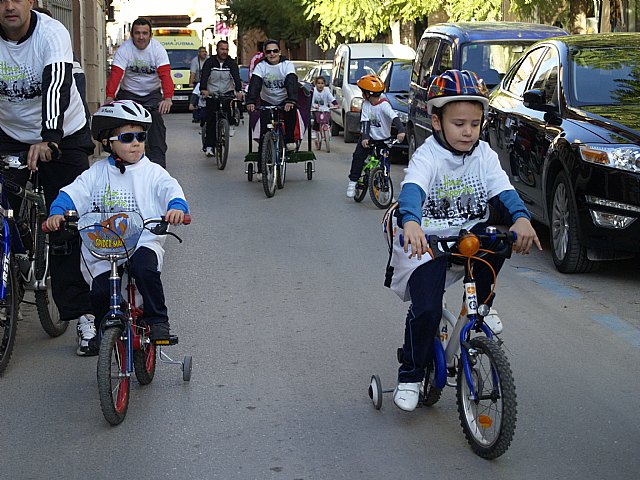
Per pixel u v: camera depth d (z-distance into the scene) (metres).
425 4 28.92
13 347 6.72
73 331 7.28
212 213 12.12
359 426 5.29
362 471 4.71
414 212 4.67
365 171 12.62
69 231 5.57
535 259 9.47
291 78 13.98
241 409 5.57
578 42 10.08
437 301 4.91
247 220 11.63
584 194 8.36
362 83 12.23
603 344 6.72
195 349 6.71
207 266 9.23
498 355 4.65
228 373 6.20
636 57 9.79
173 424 5.36
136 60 12.20
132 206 5.68
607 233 8.26
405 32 36.62
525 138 9.77
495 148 10.77
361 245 10.13
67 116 6.67
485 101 4.79
